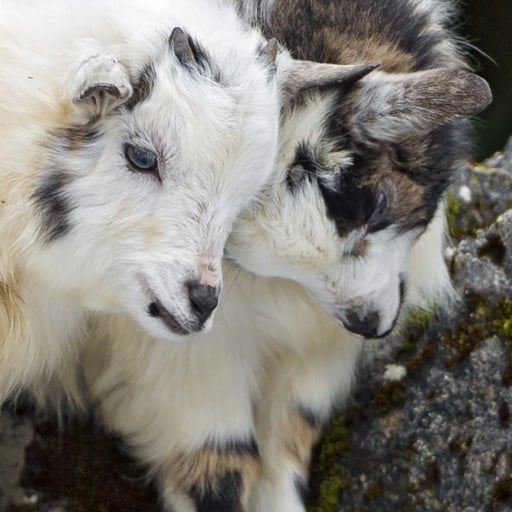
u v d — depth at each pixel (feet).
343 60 35.04
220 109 30.53
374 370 38.96
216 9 32.94
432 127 33.58
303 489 37.47
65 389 37.06
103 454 37.45
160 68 30.55
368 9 36.09
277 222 33.14
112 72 29.48
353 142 33.53
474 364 37.70
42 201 31.12
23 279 33.01
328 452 38.42
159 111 30.35
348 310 34.32
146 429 36.65
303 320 36.81
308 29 35.19
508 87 51.85
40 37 31.37
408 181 34.35
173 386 35.94
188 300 30.73
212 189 30.78
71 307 34.40
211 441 36.19
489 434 36.52
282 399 37.96
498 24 51.70
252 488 37.11
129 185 30.60
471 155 38.63
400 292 35.58
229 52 31.14
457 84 33.22
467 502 36.11
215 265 31.01
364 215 33.60
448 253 40.16
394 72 35.40
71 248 31.37
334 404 38.68
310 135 33.22
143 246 30.83
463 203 41.42
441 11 39.06
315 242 33.35
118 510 37.11
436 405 37.68
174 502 36.78
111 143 30.53
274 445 37.76
